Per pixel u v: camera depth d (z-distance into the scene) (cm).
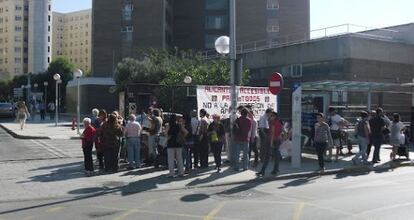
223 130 1516
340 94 2677
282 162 1725
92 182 1287
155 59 4694
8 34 14312
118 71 4728
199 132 1534
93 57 7488
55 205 1008
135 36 7369
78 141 2489
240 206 985
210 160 1741
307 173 1467
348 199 1055
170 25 7806
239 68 1628
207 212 927
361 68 3909
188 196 1112
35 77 9906
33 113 4778
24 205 1009
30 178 1346
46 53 14388
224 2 7806
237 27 7588
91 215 905
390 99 3741
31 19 14238
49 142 2427
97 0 7494
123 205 1003
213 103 1750
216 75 3422
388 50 4088
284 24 7525
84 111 6681
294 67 4378
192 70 3462
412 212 912
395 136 1784
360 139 1686
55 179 1331
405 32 4478
